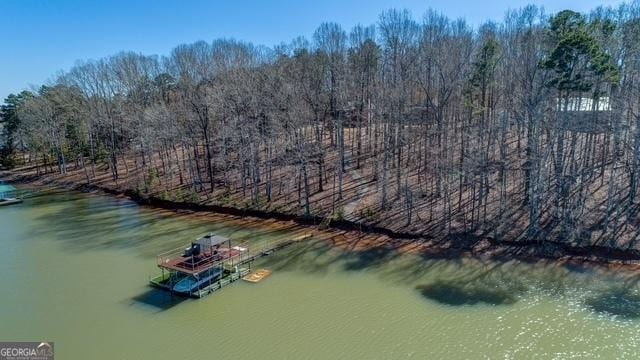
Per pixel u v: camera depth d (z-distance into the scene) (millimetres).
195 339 23812
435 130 46875
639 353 21312
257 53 65750
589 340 22578
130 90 67438
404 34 53094
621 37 42344
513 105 41250
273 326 24922
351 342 23125
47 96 72938
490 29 57781
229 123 52312
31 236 42438
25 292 30078
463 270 32125
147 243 39531
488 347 22297
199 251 31016
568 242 34219
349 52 57375
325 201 45594
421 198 43406
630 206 36500
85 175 67938
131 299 28656
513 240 35594
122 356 22500
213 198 50781
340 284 30312
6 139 79812
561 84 34406
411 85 50438
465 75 47188
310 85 52531
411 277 31219
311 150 50625
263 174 53031
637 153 35281
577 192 38656
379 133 56438
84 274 32875
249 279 31391
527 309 26062
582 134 43781
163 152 68062
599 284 29094
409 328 24297
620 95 40594
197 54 70812
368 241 38438
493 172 42719
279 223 43969
